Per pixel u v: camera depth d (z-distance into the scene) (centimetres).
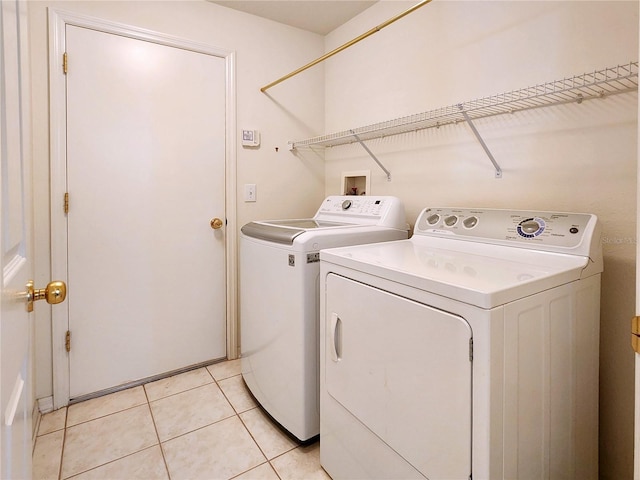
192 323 225
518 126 153
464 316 86
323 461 144
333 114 262
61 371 185
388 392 108
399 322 103
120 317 202
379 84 221
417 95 197
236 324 240
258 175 243
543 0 142
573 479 113
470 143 173
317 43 264
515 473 91
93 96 186
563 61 137
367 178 234
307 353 150
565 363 105
